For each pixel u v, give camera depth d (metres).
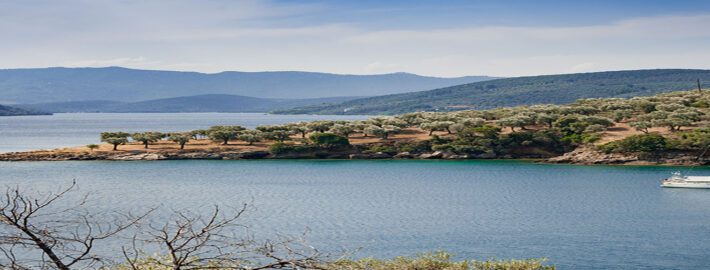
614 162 167.62
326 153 188.62
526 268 44.69
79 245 45.91
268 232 78.38
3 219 12.16
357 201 111.38
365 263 43.84
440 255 46.69
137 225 16.95
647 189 126.56
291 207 103.69
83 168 163.00
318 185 133.88
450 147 185.25
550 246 72.25
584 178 143.38
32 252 48.84
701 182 125.81
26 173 151.88
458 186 132.12
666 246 71.88
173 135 192.25
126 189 125.31
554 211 100.38
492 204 108.31
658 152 167.00
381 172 157.38
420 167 167.38
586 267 61.38
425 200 112.69
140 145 196.62
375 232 80.62
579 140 181.50
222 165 171.88
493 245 73.00
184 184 134.25
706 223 88.81
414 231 81.75
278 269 13.63
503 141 186.00
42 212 66.19
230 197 115.88
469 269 45.50
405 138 196.75
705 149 162.38
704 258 65.44
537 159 179.88
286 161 181.88
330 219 91.25
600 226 86.56
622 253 68.31
